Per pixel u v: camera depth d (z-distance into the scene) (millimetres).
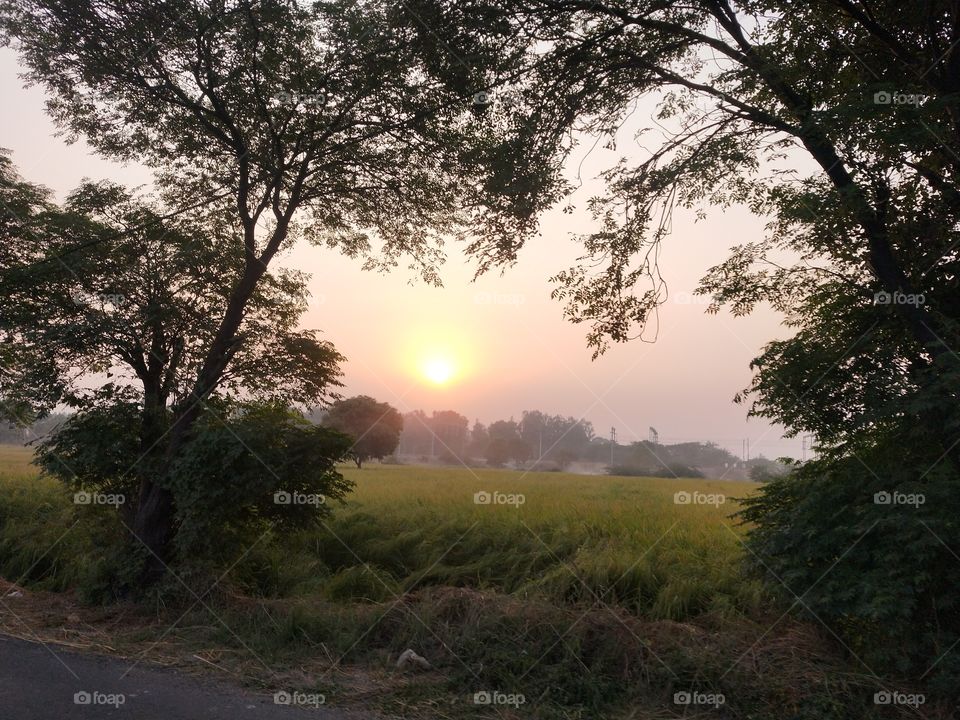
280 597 10203
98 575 9273
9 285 9734
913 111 6730
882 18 8430
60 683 5988
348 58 10086
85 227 9945
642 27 9211
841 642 6645
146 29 9961
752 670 6293
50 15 9898
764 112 8352
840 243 7520
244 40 10141
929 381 6180
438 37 9492
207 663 6828
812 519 6469
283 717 5438
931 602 5902
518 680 6324
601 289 9453
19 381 9641
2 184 11086
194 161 10961
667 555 10539
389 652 7148
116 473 9531
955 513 5766
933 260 7238
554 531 12641
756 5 8305
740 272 8273
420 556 11891
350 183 11352
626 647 6629
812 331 7559
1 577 11242
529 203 9094
